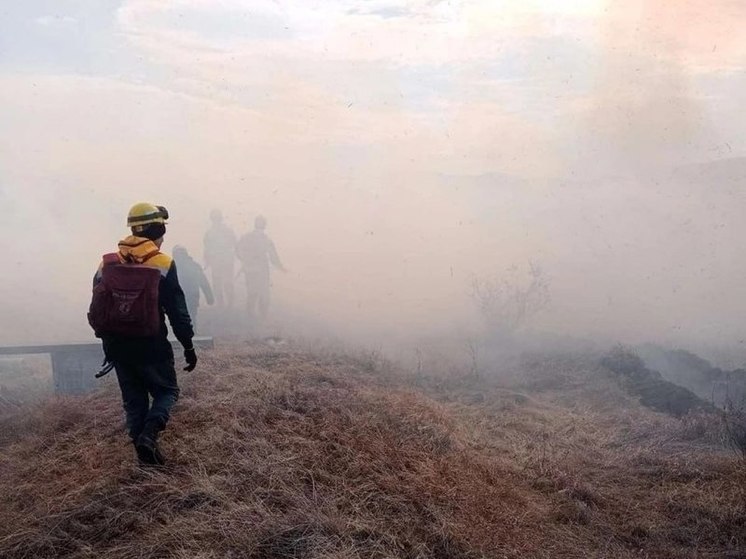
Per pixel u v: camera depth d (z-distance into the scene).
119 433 5.06
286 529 3.66
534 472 5.31
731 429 5.91
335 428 4.90
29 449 5.02
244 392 5.57
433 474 4.55
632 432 6.39
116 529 3.79
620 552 4.17
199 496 4.00
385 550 3.67
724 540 4.36
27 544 3.69
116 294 4.11
